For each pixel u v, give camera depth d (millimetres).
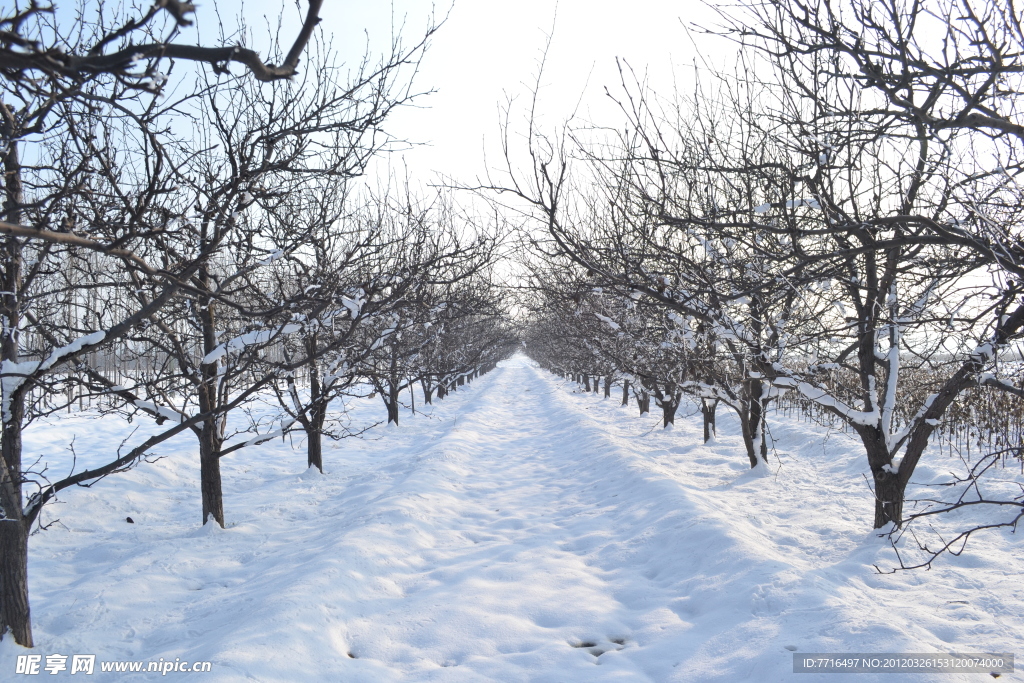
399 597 4844
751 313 5867
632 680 3381
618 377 14297
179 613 4781
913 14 3963
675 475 8844
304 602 4246
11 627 3945
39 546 6383
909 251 4793
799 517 6574
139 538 6625
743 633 3754
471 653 3838
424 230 7250
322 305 5402
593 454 10445
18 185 4008
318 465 10266
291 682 3332
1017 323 4348
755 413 9109
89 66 1564
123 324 3734
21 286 4324
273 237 5035
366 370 7855
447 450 10914
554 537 6305
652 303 5293
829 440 10422
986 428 8703
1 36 1441
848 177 4977
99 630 4395
